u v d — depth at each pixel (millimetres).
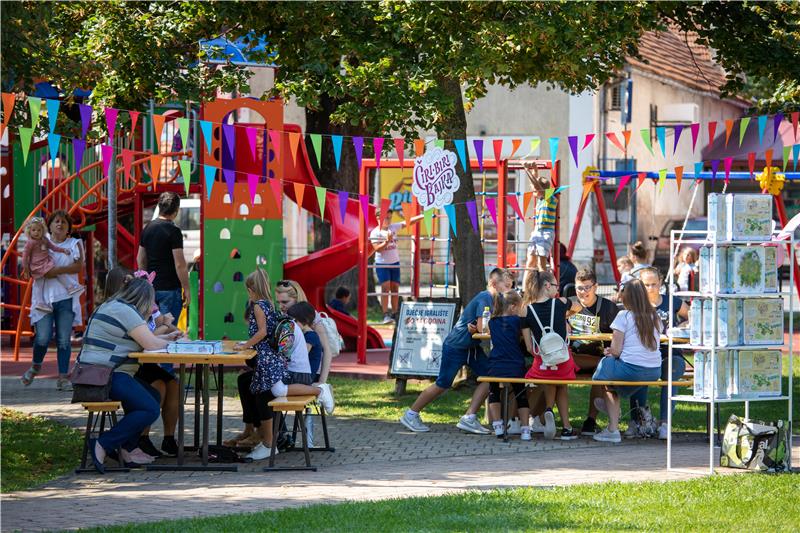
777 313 11273
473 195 17328
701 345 11031
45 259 16531
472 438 13398
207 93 17359
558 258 18500
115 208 16891
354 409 15586
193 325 21281
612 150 39969
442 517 8742
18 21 14727
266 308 11758
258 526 8422
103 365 11070
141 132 22219
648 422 13586
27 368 18922
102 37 16188
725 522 8703
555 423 14195
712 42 18172
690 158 43844
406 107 15281
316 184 22062
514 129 38875
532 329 13117
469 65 15148
